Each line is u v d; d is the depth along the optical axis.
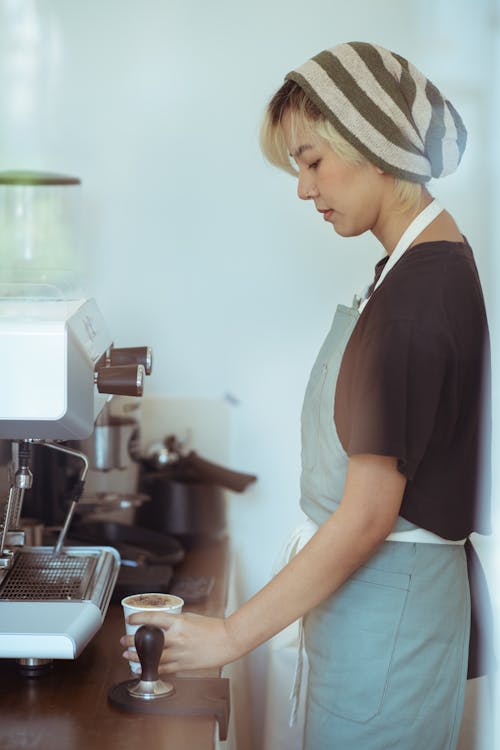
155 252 2.50
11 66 2.46
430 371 1.22
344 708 1.34
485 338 1.33
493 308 2.39
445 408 1.26
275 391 2.52
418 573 1.32
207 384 2.53
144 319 2.52
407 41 2.43
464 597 1.37
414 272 1.27
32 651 1.26
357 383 1.25
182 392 2.54
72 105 2.47
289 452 2.53
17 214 2.44
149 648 1.22
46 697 1.26
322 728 1.36
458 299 1.27
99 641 1.49
